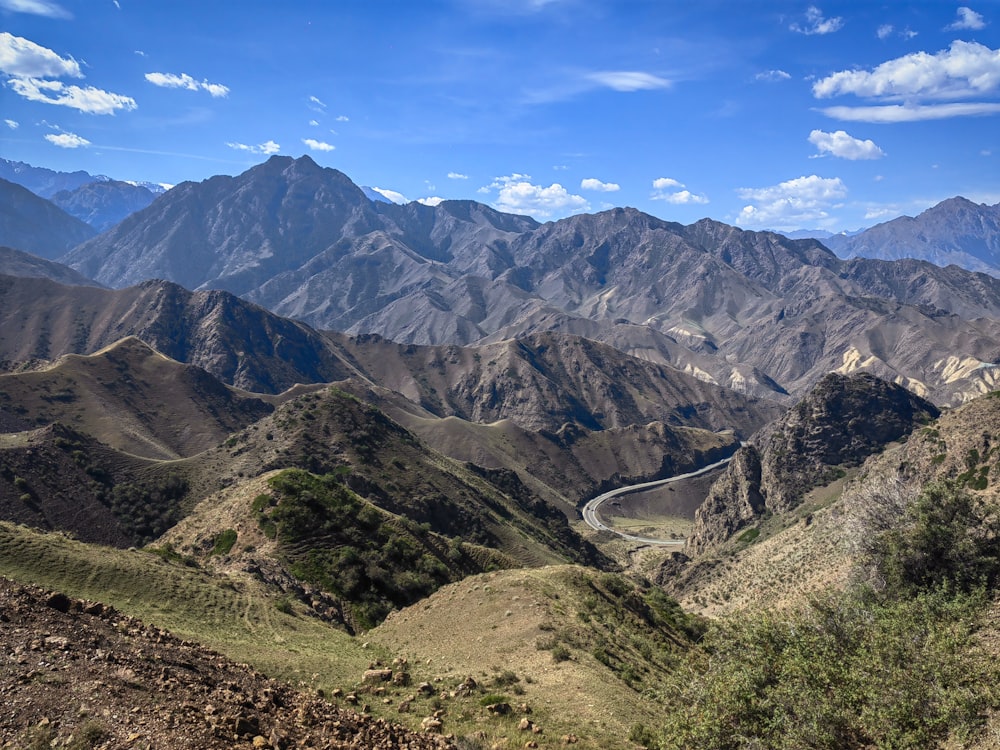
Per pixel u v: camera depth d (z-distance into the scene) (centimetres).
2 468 11062
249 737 1683
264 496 7538
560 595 4759
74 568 3956
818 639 2472
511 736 2425
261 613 4253
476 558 8225
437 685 3027
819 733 2016
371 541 7294
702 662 3328
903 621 2523
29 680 1614
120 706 1612
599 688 3036
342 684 2920
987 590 3222
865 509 4688
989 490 6612
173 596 4034
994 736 1842
